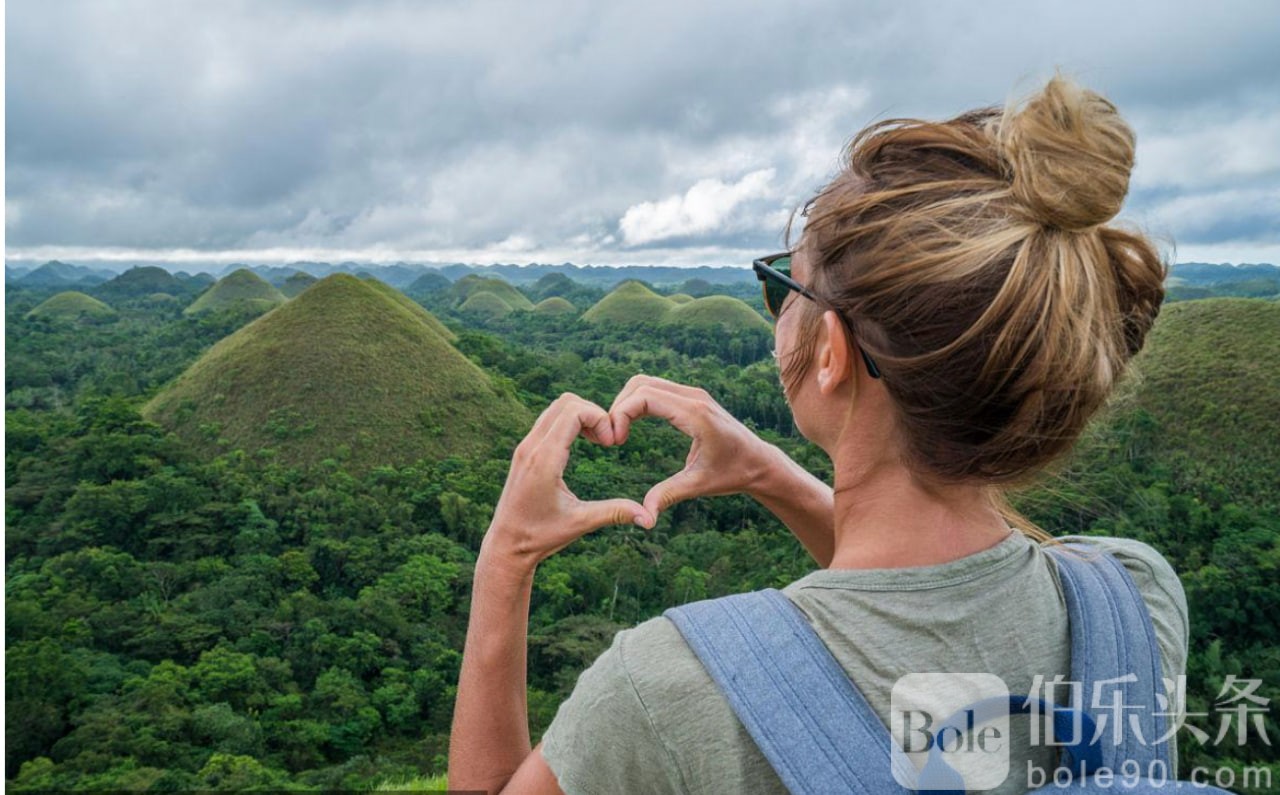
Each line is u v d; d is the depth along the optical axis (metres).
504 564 0.89
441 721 29.39
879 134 0.84
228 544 42.38
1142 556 0.97
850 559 0.84
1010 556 0.83
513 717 0.90
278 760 26.08
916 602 0.78
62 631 32.44
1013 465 0.75
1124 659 0.83
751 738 0.71
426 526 46.25
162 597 36.75
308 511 44.97
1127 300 0.83
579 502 0.89
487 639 0.89
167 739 26.22
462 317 155.62
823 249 0.81
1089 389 0.72
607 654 0.80
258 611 35.19
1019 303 0.68
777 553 37.38
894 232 0.73
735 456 1.06
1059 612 0.85
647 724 0.73
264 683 29.78
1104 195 0.69
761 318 122.38
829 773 0.69
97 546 41.62
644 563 36.91
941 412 0.73
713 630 0.76
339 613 34.41
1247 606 24.78
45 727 26.70
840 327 0.79
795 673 0.73
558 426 0.92
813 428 0.89
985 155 0.77
